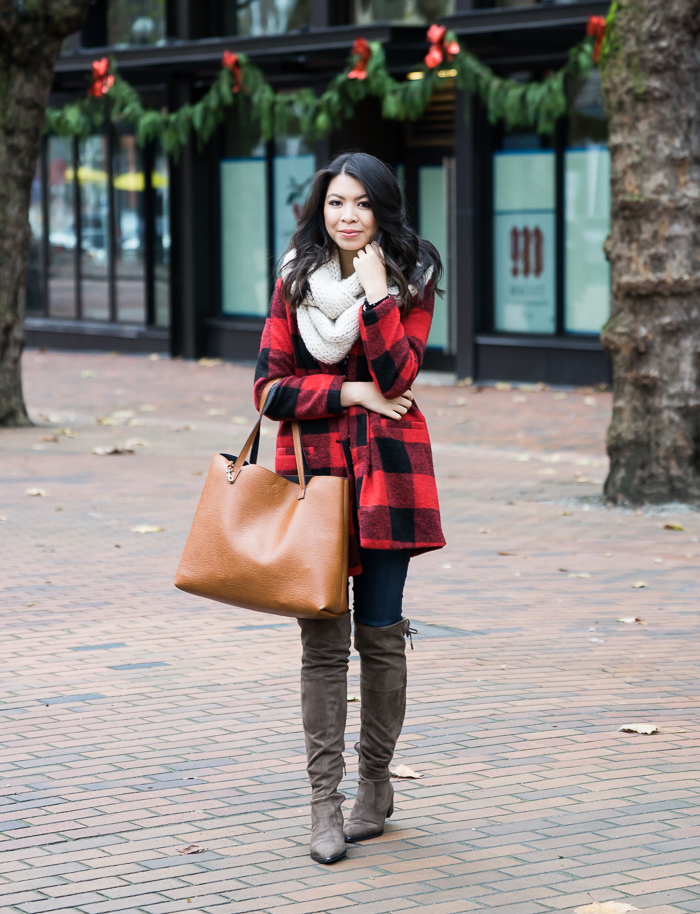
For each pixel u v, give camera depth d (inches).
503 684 250.7
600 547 400.5
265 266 995.3
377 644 172.2
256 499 167.5
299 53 871.7
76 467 539.8
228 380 912.9
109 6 1057.5
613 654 275.6
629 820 180.2
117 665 263.3
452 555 386.9
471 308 860.0
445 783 195.6
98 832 176.4
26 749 211.9
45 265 1158.3
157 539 398.0
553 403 770.2
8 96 653.9
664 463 470.3
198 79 995.9
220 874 162.4
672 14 451.8
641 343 468.4
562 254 822.5
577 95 801.6
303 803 187.6
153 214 1069.8
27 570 352.2
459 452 610.2
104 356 1088.2
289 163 966.4
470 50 796.0
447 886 158.6
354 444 169.3
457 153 847.7
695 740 216.5
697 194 460.8
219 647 278.7
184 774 199.8
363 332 164.6
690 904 153.3
